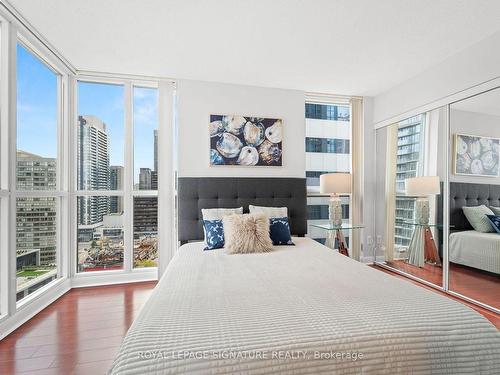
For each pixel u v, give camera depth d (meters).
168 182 3.35
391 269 3.73
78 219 3.25
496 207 2.45
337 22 2.25
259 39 2.51
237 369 0.93
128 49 2.70
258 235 2.63
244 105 3.52
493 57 2.43
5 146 2.13
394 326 1.12
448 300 1.38
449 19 2.21
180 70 3.14
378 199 3.98
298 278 1.76
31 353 1.83
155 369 0.90
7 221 2.12
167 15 2.17
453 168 2.83
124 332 2.12
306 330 1.09
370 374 1.00
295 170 3.66
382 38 2.50
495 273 2.48
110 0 2.00
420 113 3.24
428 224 3.15
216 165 3.40
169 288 1.59
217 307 1.31
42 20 2.24
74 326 2.21
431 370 1.05
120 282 3.27
